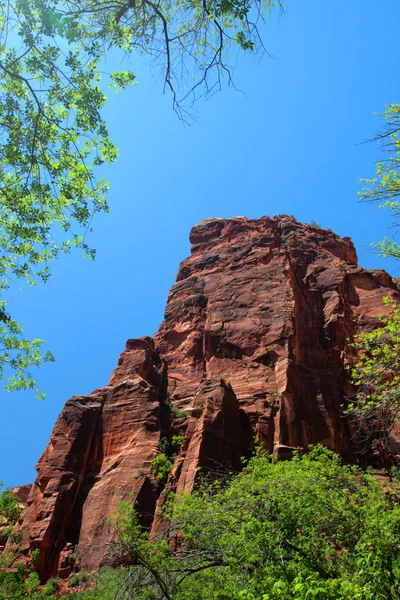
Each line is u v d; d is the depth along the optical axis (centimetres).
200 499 1700
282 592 946
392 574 1053
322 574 1252
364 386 1788
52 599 2234
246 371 4075
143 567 1497
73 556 3120
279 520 1370
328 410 3612
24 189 1608
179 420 3962
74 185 1694
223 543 1355
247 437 3428
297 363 3909
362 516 1366
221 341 4462
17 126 1524
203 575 1503
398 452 3331
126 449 3744
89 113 1559
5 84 1505
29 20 1293
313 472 1620
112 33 1324
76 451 3828
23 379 2005
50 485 3584
